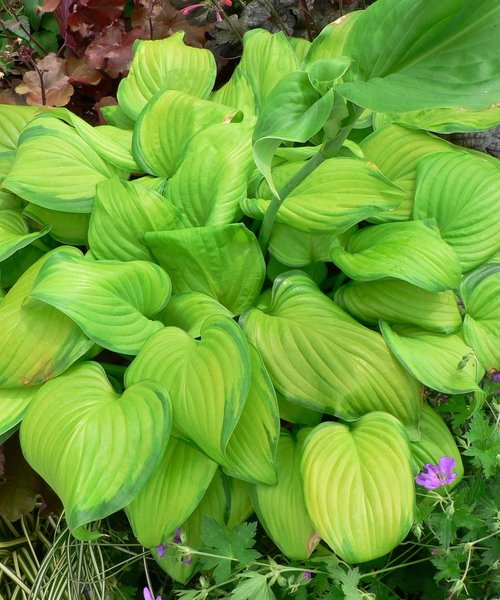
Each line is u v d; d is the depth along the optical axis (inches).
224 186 28.1
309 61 29.2
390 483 22.0
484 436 23.0
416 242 25.4
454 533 22.1
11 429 25.2
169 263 27.6
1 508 27.2
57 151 29.7
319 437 23.6
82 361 25.3
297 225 26.4
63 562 25.9
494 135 35.6
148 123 31.7
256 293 27.3
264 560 26.1
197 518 24.5
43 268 24.2
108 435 22.1
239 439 23.1
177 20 42.1
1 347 24.2
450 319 25.9
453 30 17.0
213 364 22.6
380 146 30.6
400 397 24.4
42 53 44.5
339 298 27.4
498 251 28.4
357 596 20.8
